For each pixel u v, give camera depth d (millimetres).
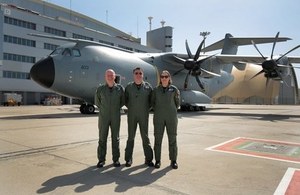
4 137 9203
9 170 5535
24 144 8062
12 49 45438
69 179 5031
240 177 5211
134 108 6008
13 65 45969
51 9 58062
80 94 19000
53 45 51000
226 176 5262
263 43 25016
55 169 5641
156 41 71812
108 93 5922
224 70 30312
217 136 10062
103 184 4781
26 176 5172
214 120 16047
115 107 5949
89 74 18688
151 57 22828
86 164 6031
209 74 22172
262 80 63906
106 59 19562
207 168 5812
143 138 6086
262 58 22938
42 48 49438
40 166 5836
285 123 14742
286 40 22859
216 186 4715
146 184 4797
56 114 19406
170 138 5871
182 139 9375
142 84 6102
